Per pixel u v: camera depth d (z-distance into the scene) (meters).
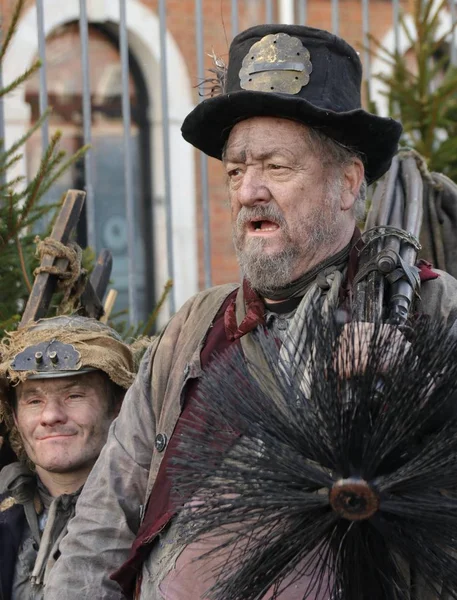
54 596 4.41
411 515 3.49
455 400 3.68
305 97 4.19
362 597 3.67
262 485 3.60
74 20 13.07
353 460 3.54
